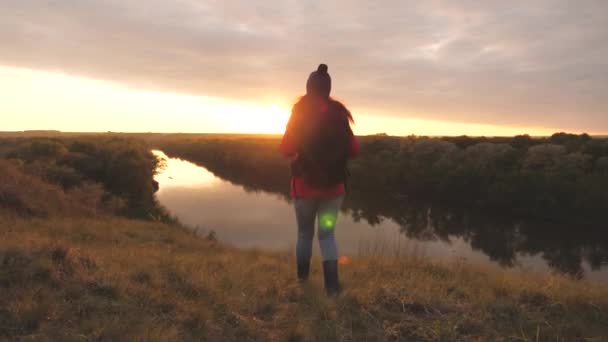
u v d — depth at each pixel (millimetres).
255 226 31500
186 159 109375
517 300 3568
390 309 3277
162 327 2674
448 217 40719
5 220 10578
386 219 38719
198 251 9352
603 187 38406
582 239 32875
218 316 3027
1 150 34406
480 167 50031
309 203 3496
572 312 3373
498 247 30500
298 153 3334
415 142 64938
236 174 72688
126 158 34188
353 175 60406
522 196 42000
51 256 3857
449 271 5254
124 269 4031
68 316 2758
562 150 49031
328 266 3508
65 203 16969
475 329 2938
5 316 2648
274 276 4297
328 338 2707
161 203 40250
